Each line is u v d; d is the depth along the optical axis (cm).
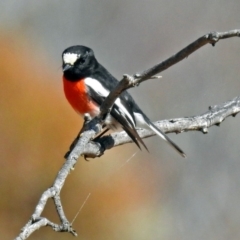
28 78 1179
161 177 1515
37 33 1894
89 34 1930
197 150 1573
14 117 1118
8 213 1080
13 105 1128
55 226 532
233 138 1573
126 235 1118
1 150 1095
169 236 1403
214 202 1488
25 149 1102
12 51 1250
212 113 898
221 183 1526
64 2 1961
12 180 1087
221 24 1831
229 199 1496
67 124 1137
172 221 1439
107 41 1925
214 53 1706
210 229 1430
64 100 1180
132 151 1286
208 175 1541
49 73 1255
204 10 1856
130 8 1931
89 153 850
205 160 1562
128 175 1205
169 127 898
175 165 1548
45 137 1117
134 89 1736
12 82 1156
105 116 709
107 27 1930
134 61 1902
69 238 1077
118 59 1905
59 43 1914
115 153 1188
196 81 1708
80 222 1081
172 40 1881
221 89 1689
